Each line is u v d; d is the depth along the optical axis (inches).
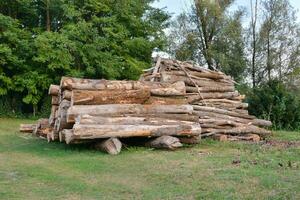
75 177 315.3
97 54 1082.1
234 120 597.3
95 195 262.4
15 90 1029.8
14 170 343.0
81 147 471.8
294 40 1449.3
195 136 491.8
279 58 1450.5
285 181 289.0
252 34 1469.0
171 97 514.3
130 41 1153.4
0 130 692.7
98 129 434.3
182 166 354.3
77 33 1050.1
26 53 1033.5
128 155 419.5
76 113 452.4
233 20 1459.2
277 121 775.1
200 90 619.8
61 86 474.3
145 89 495.5
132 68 1137.4
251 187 273.6
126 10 1184.2
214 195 254.4
